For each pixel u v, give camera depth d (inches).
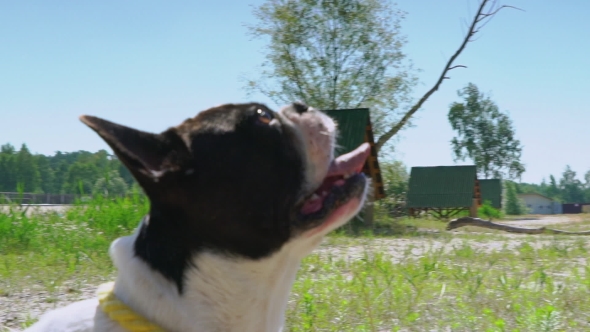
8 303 76.2
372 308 66.8
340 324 62.5
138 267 32.3
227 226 32.6
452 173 415.8
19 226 122.5
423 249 132.4
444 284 77.4
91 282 88.9
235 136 33.4
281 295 34.6
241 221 32.8
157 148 32.6
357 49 321.4
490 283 84.0
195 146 32.9
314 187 34.7
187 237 32.4
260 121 33.9
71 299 78.5
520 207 855.7
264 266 33.3
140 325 31.7
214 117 33.9
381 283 81.8
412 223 274.2
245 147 33.4
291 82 326.6
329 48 320.8
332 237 159.0
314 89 324.5
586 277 87.4
